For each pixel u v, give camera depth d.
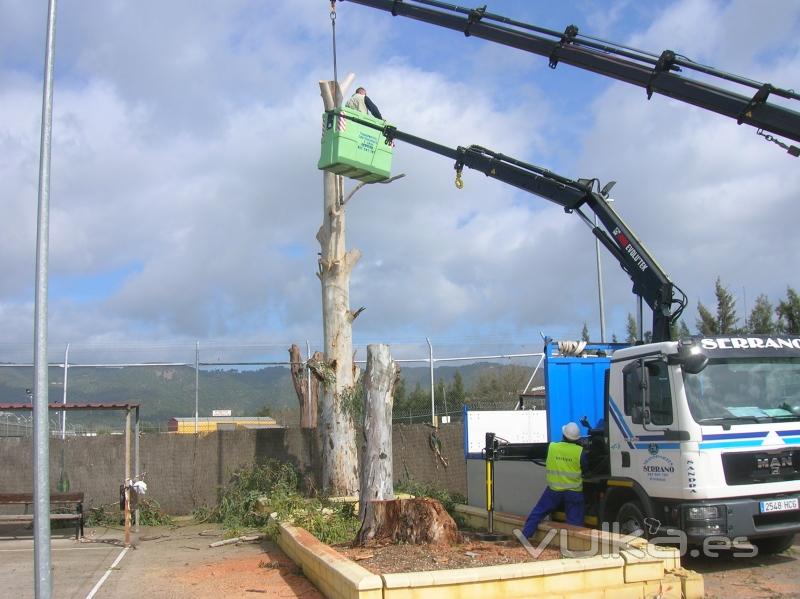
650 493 9.23
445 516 10.13
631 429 9.65
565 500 10.42
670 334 11.08
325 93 15.23
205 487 16.52
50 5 7.10
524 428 16.25
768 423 8.93
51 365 17.69
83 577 9.94
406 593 6.98
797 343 9.55
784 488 8.81
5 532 14.27
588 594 7.52
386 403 11.05
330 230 15.91
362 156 12.12
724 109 9.18
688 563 9.76
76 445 16.05
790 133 8.85
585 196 12.29
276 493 14.77
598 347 11.85
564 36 10.15
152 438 16.44
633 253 11.58
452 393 25.72
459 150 12.80
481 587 7.17
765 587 8.45
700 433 8.70
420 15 11.34
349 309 16.02
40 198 6.83
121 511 15.66
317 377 15.70
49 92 7.00
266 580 9.41
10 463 15.73
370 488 10.75
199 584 9.30
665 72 9.55
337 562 8.17
